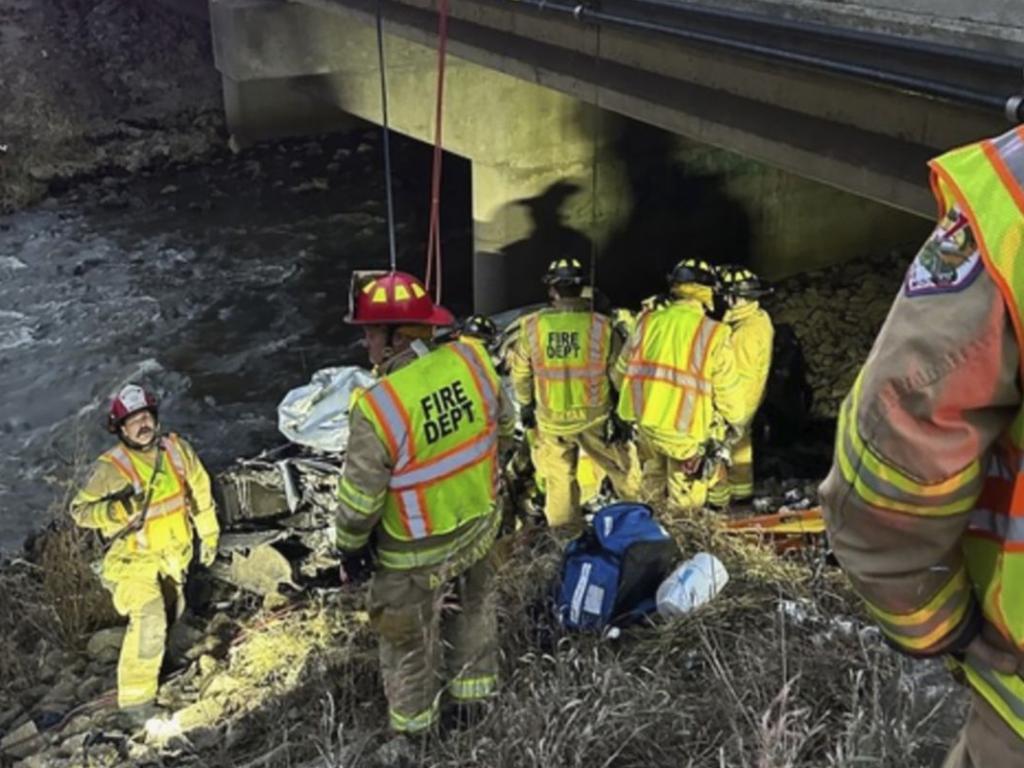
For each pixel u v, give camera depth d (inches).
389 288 151.6
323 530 280.7
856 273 560.7
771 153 274.1
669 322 246.7
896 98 230.1
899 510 55.8
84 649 251.0
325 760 144.3
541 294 523.2
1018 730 60.1
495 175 500.1
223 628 244.7
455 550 154.7
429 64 502.9
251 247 625.6
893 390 53.9
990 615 59.4
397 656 157.9
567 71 344.2
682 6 255.9
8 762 204.8
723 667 145.3
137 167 732.0
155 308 553.9
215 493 286.5
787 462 366.9
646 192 526.3
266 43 529.7
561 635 177.3
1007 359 52.1
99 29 866.8
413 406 147.3
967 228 53.6
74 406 468.4
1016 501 56.0
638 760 132.6
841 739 122.6
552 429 258.7
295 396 323.6
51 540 274.8
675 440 246.4
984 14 184.1
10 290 574.9
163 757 183.3
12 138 738.8
